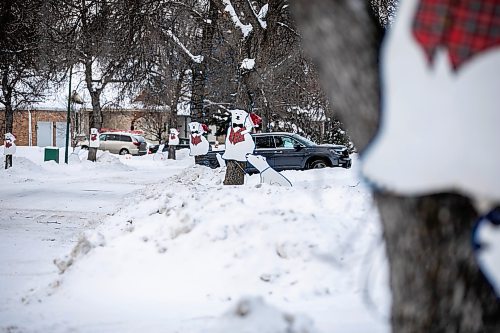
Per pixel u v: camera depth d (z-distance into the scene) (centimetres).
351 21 508
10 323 1027
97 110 6506
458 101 438
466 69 442
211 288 1177
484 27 447
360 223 1334
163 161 7088
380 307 973
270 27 2925
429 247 487
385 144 462
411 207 487
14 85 5256
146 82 4469
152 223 1420
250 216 1359
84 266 1295
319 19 516
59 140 9588
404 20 470
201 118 4031
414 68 457
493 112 433
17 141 9531
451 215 477
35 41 3816
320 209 1520
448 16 453
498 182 429
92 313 1078
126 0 3238
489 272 475
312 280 1134
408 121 453
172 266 1254
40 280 1412
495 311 488
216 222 1350
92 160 6378
